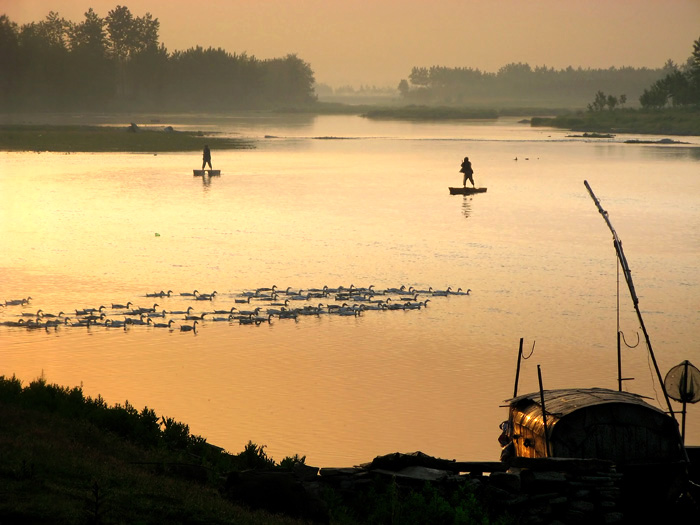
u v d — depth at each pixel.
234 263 103.06
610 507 38.66
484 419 53.75
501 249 114.19
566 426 40.81
